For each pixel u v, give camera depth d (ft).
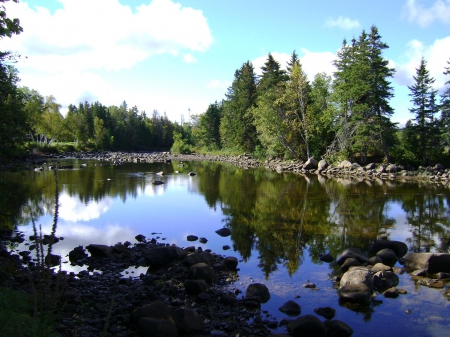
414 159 141.28
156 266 35.17
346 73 151.33
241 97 220.64
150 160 207.21
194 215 59.41
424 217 57.62
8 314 17.44
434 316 24.94
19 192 78.59
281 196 78.07
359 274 29.63
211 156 257.14
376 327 23.41
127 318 23.17
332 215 59.16
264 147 200.23
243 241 44.52
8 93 42.42
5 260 33.60
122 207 65.82
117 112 411.54
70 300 25.11
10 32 24.39
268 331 22.52
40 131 218.38
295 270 34.42
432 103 142.00
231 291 29.01
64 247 41.55
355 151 151.74
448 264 33.06
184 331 21.65
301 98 158.20
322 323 22.39
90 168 142.51
